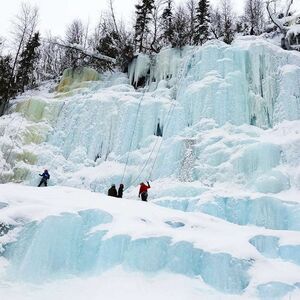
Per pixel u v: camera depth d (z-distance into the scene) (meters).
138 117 24.56
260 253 10.30
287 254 10.48
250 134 21.53
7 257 9.11
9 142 24.41
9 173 23.02
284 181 17.72
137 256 9.63
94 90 30.80
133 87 30.75
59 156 24.77
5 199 10.45
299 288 8.85
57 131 26.36
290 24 34.09
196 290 9.02
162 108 24.50
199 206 15.60
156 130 24.27
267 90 23.81
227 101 23.30
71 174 23.41
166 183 19.70
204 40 36.84
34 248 9.25
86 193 12.95
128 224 10.41
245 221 15.23
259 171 18.30
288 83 23.33
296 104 22.80
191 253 9.91
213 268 9.49
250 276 9.29
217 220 12.47
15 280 8.63
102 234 10.11
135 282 9.05
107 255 9.68
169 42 36.50
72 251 9.77
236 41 29.55
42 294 8.22
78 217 10.18
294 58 25.05
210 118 22.88
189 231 11.02
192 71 26.67
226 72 24.80
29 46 37.53
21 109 28.12
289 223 14.84
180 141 21.25
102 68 34.97
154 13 38.75
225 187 18.39
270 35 34.50
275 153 18.66
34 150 24.69
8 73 34.38
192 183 19.17
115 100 26.33
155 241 9.88
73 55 38.62
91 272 9.50
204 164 19.89
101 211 10.71
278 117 22.84
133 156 22.72
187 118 23.66
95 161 24.41
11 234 9.44
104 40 35.94
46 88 35.72
